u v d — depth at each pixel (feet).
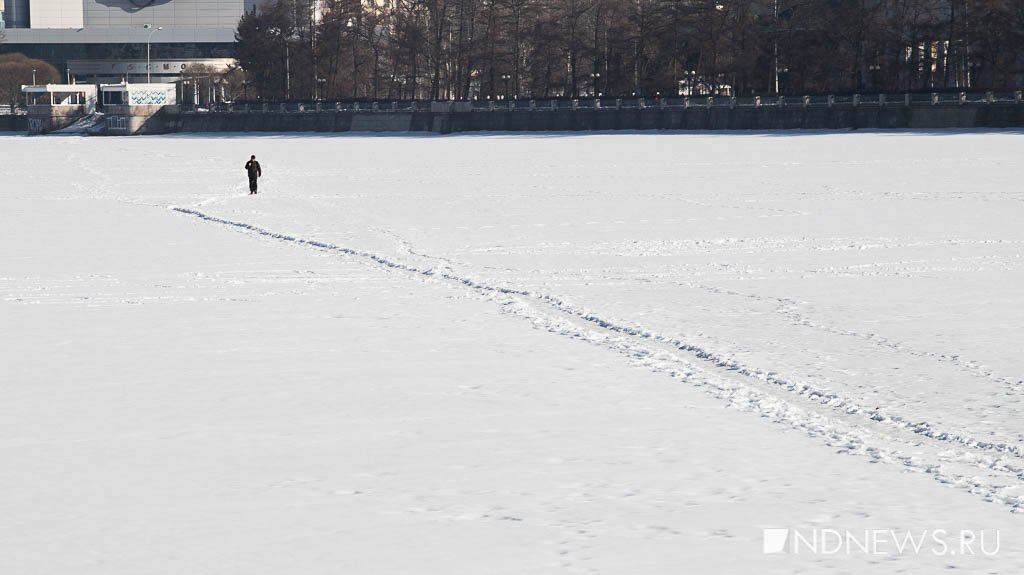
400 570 42.42
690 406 65.00
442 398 67.62
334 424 62.03
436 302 102.27
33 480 52.54
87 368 76.07
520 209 192.13
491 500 49.73
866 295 103.86
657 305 99.25
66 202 221.05
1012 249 134.41
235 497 50.21
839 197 204.44
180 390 69.87
